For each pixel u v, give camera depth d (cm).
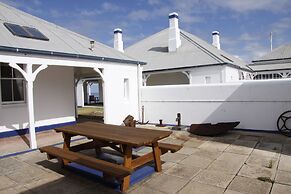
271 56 2700
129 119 907
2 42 659
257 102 856
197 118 976
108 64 970
